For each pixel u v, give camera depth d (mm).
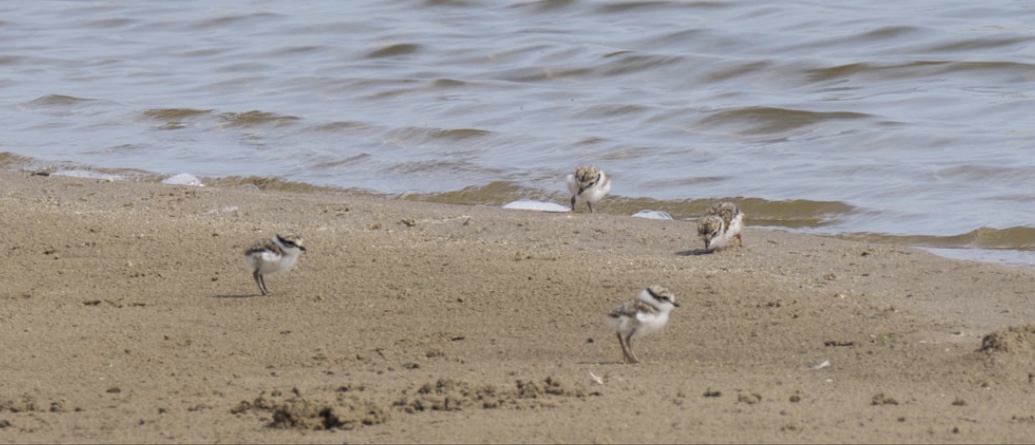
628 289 13883
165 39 41812
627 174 23047
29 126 28734
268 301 13555
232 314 13023
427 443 8352
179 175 23453
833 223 19703
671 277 14570
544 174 23266
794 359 11156
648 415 8961
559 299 13469
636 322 10852
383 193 22500
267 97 31875
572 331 12266
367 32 41094
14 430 9086
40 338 12039
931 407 9312
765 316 12789
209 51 39312
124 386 10391
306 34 41438
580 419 8844
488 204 21922
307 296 13750
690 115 27734
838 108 28047
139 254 15781
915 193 20969
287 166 24547
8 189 20562
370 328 12453
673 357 11352
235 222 17922
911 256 15711
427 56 37062
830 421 8820
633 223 18312
